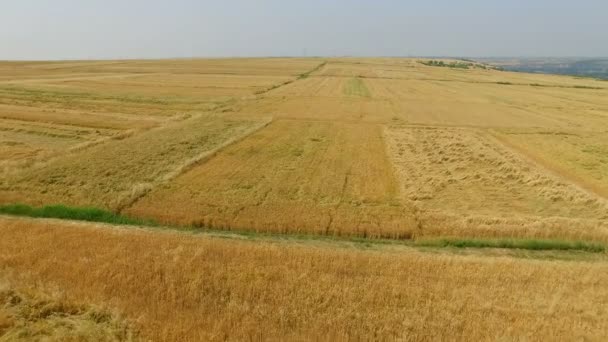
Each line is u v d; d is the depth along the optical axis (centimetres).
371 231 1761
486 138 3788
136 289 1192
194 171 2527
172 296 1162
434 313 1126
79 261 1339
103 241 1509
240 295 1195
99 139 3319
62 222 1745
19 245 1452
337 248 1602
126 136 3447
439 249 1648
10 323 1038
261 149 3141
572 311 1160
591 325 1093
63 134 3478
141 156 2789
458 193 2306
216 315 1089
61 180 2272
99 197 2047
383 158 2984
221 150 3053
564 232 1781
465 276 1330
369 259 1430
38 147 3052
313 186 2327
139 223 1819
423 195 2230
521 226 1822
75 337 992
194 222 1803
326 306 1152
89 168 2492
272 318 1085
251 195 2148
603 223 1895
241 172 2544
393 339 1012
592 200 2212
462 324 1082
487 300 1196
